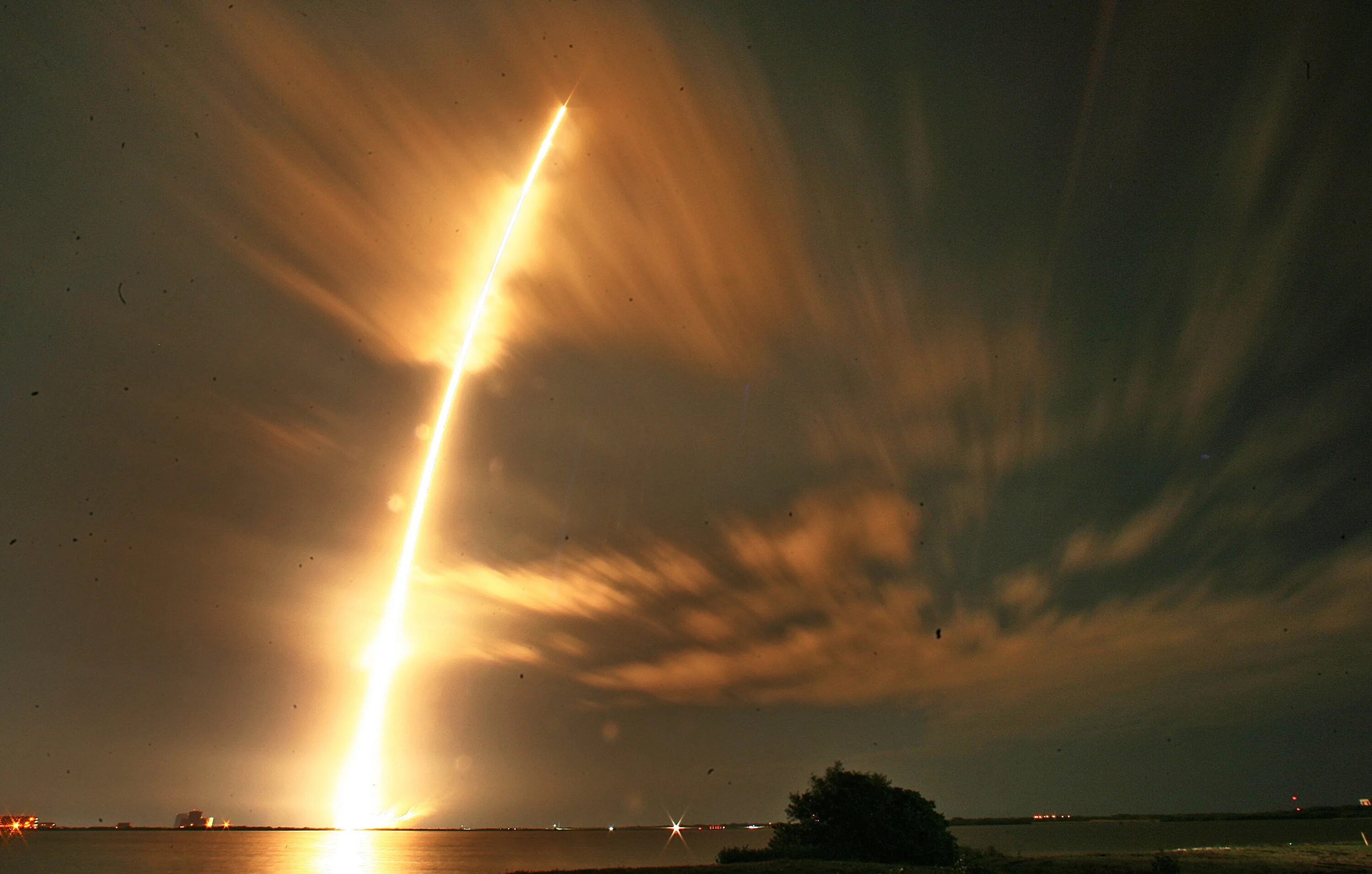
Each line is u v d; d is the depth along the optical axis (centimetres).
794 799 2978
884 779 2958
